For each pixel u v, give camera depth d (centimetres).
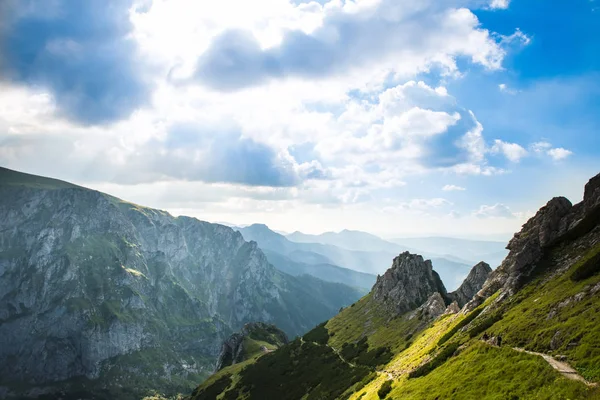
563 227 10156
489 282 11875
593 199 9988
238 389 19650
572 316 6397
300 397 14812
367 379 12125
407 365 10488
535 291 8675
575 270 7762
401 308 18500
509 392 5481
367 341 17188
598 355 5159
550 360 5716
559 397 4806
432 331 13088
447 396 6375
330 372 15525
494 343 7319
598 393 4500
